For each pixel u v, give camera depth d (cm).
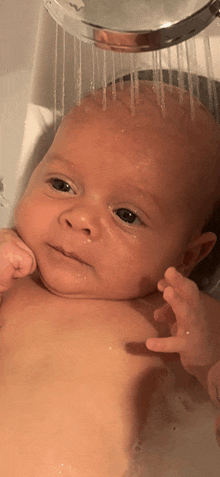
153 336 71
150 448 64
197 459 63
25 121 84
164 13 49
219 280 83
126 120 72
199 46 67
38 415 63
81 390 65
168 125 71
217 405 65
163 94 73
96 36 53
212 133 74
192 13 49
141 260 73
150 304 75
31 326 72
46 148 85
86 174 71
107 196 71
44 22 76
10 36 78
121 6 49
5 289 74
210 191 75
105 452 62
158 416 66
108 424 63
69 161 72
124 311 73
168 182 71
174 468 63
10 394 65
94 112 73
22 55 79
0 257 72
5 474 59
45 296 75
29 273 74
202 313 63
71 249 71
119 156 70
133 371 68
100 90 76
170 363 70
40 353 69
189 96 73
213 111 75
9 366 68
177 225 74
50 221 72
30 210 74
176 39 52
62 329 71
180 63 71
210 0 49
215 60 69
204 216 76
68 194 73
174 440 65
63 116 80
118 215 72
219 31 64
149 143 70
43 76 81
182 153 71
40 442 61
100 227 71
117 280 72
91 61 76
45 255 73
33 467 60
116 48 53
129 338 70
